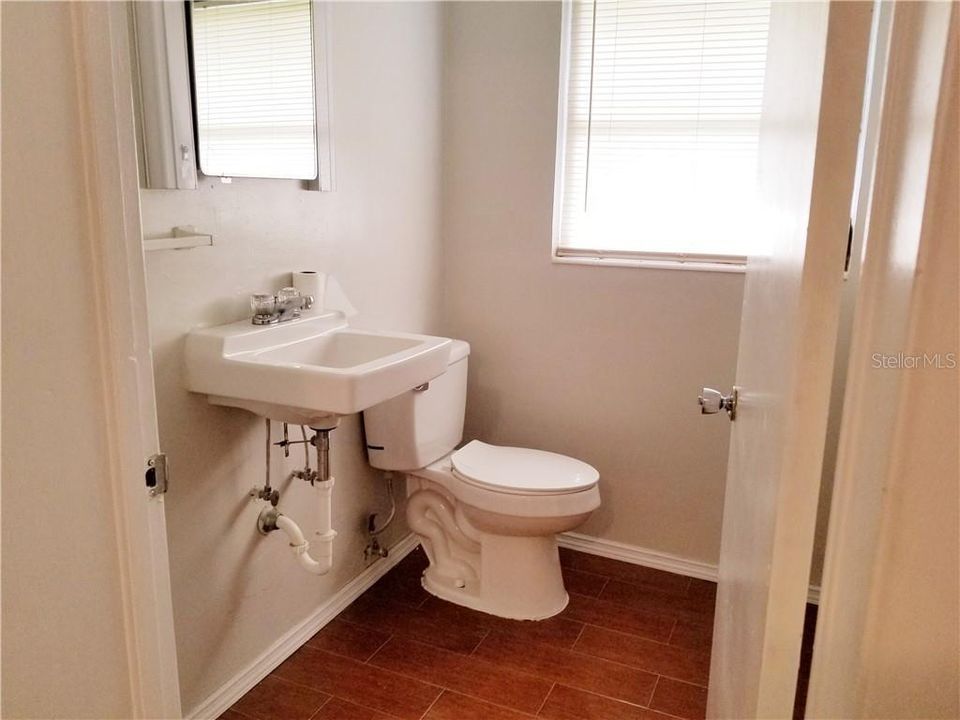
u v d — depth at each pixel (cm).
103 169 79
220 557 178
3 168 70
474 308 271
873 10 69
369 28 212
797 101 93
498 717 182
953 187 57
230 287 173
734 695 118
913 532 63
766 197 119
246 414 181
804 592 82
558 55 241
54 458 78
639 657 207
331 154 200
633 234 251
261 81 172
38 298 75
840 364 191
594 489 220
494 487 214
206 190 163
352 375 147
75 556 82
